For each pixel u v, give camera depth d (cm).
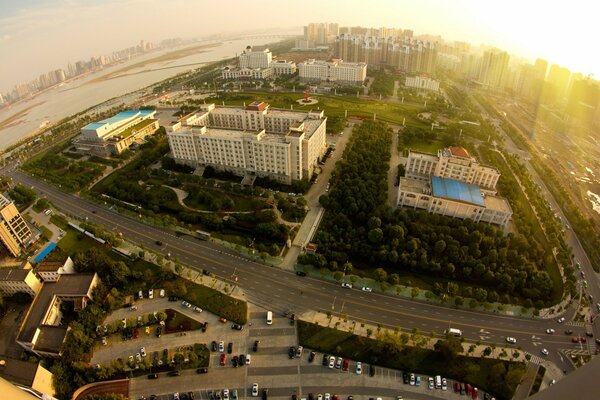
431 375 16050
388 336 16850
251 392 15525
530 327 18225
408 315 18862
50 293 19162
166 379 16025
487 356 16712
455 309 19212
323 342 17362
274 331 18012
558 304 19350
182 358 16262
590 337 17725
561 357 16812
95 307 18550
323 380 15938
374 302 19612
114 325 17788
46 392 14925
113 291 19475
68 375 15838
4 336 18100
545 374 16062
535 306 19025
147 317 18362
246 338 17700
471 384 15662
